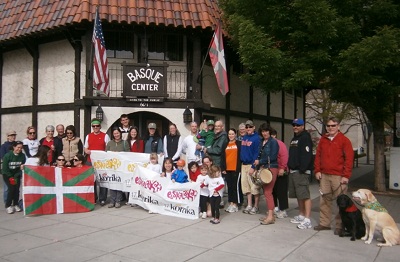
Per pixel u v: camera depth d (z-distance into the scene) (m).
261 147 7.58
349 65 9.30
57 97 12.83
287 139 20.72
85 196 8.35
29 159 8.26
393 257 5.44
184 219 7.70
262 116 17.42
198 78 12.13
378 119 11.97
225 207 8.96
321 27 9.41
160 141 9.58
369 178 16.52
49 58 13.10
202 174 7.73
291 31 10.54
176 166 8.87
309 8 9.20
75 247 5.78
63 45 12.70
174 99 11.91
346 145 6.65
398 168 12.48
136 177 8.62
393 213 8.53
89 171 8.42
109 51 12.28
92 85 11.68
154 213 8.20
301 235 6.56
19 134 13.99
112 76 12.17
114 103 11.60
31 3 13.12
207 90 13.30
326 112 28.84
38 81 13.39
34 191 7.87
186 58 12.71
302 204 7.38
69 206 8.21
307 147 7.05
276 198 8.37
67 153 8.89
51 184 8.09
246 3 10.51
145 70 11.60
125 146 9.19
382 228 6.01
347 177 6.57
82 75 12.16
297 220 7.40
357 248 5.85
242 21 10.35
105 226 7.06
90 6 11.32
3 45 13.86
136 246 5.85
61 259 5.24
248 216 8.02
